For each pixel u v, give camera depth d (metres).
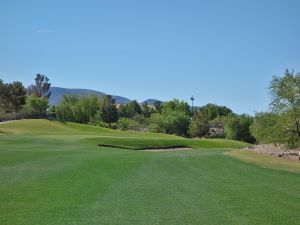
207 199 14.92
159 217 12.22
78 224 11.29
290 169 23.83
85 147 40.38
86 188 16.52
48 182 17.67
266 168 24.23
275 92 30.03
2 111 110.94
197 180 19.45
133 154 33.25
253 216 12.51
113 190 16.25
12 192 15.38
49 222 11.41
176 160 28.39
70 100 116.62
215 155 32.09
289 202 14.55
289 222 11.86
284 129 29.73
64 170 21.58
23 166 22.64
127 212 12.74
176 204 13.99
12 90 126.19
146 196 15.23
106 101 132.50
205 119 108.56
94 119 115.81
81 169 22.28
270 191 16.67
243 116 101.25
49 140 46.41
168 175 21.06
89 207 13.25
